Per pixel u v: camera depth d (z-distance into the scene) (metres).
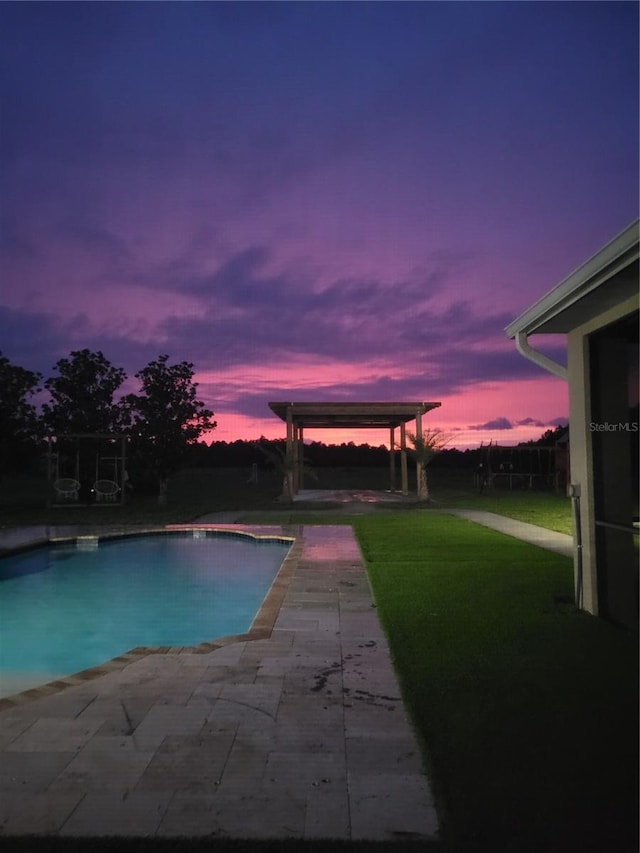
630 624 5.29
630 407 5.62
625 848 2.18
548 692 3.69
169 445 19.88
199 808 2.48
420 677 3.97
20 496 23.14
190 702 3.63
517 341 6.07
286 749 3.01
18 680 5.56
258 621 5.51
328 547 10.03
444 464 41.06
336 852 2.19
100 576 9.86
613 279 4.17
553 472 28.86
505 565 8.20
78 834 2.30
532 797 2.52
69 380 20.72
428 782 2.68
